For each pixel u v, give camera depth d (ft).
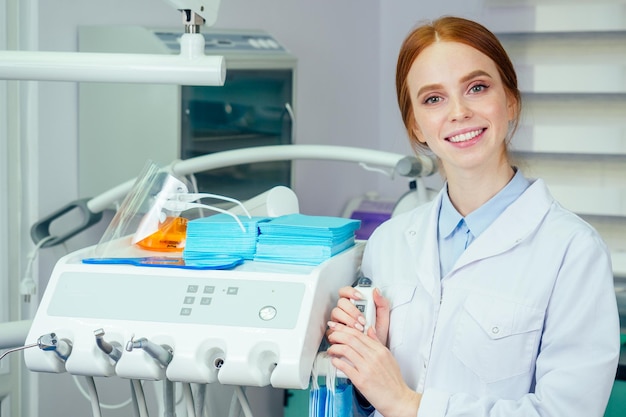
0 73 5.18
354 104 13.42
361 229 11.96
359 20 13.38
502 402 4.89
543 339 5.05
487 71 5.15
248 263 5.29
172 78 5.16
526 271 5.13
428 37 5.21
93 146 9.34
